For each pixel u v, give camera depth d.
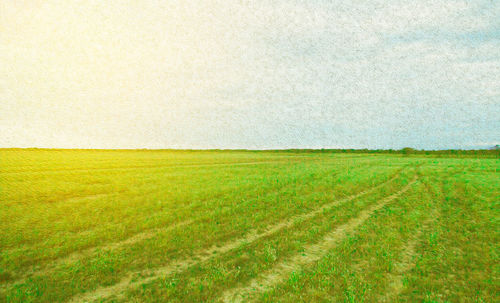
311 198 19.23
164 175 32.19
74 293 6.59
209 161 64.38
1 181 24.86
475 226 12.42
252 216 14.27
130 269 8.04
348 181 28.19
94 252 9.37
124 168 41.00
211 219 13.74
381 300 6.32
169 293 6.48
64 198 18.11
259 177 30.55
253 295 6.52
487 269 7.95
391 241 10.45
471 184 26.61
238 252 9.41
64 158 65.75
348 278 7.30
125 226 12.21
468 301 6.29
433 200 19.36
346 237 11.35
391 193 22.81
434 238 10.69
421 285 6.95
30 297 6.29
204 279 7.22
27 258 8.53
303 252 9.59
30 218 12.99
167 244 10.08
